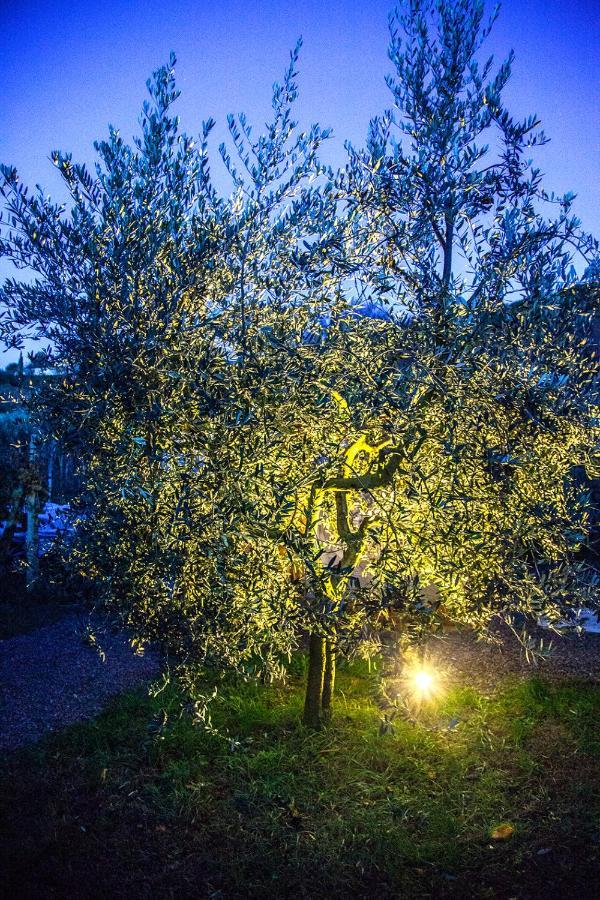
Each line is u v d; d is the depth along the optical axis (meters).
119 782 5.35
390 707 6.26
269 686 7.23
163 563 4.41
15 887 4.10
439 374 4.54
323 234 4.83
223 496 4.34
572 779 5.26
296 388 4.44
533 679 7.19
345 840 4.61
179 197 4.86
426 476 4.74
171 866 4.38
